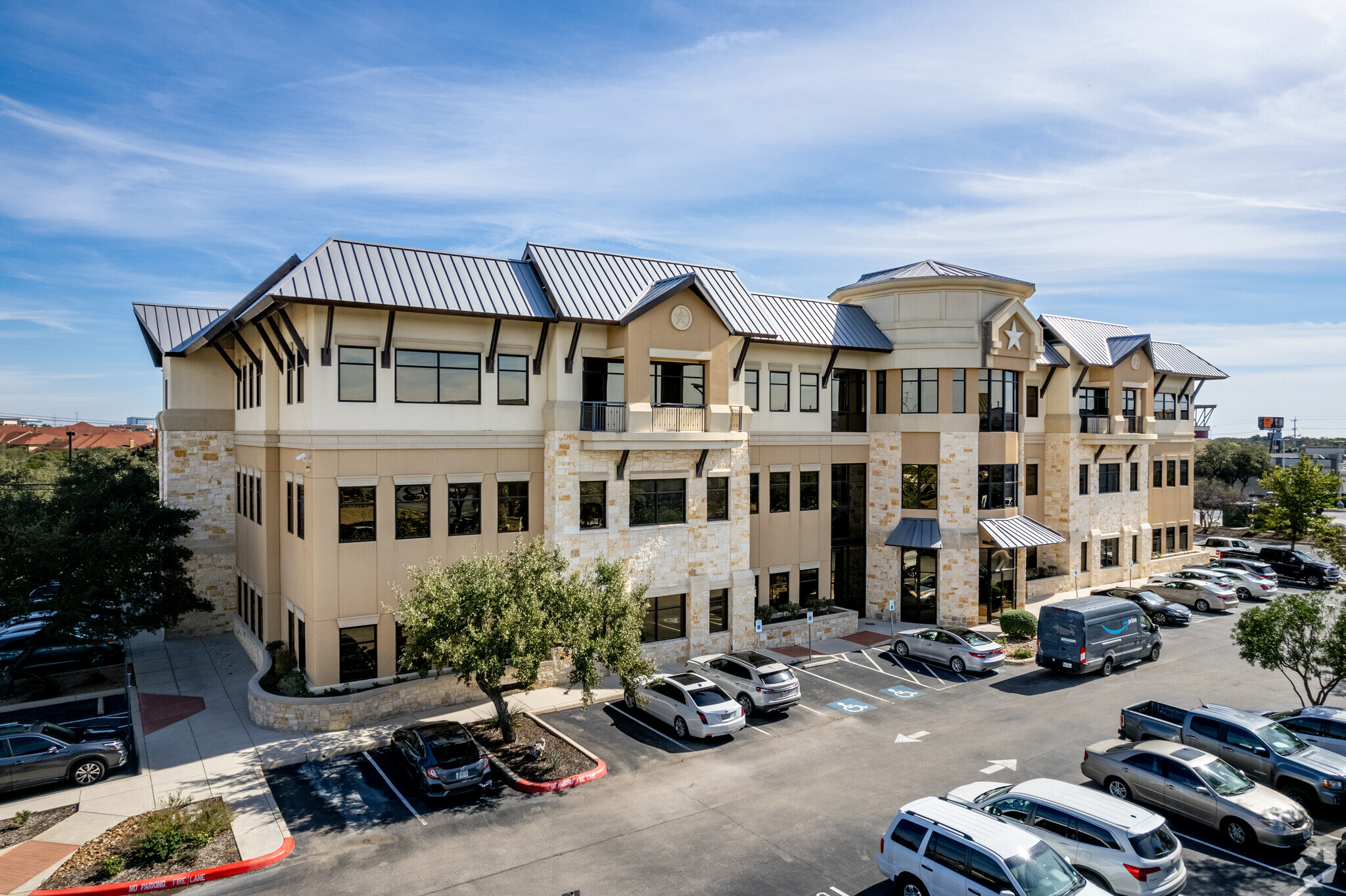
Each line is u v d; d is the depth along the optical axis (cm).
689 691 2147
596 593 2052
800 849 1537
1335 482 4750
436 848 1543
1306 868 1474
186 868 1457
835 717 2298
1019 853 1197
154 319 3328
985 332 3378
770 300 3306
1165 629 3434
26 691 2498
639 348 2584
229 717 2255
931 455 3384
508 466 2544
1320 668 2456
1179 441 4919
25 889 1395
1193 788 1595
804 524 3347
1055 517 4034
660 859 1502
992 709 2361
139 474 2853
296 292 2123
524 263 2684
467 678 1964
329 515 2258
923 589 3406
